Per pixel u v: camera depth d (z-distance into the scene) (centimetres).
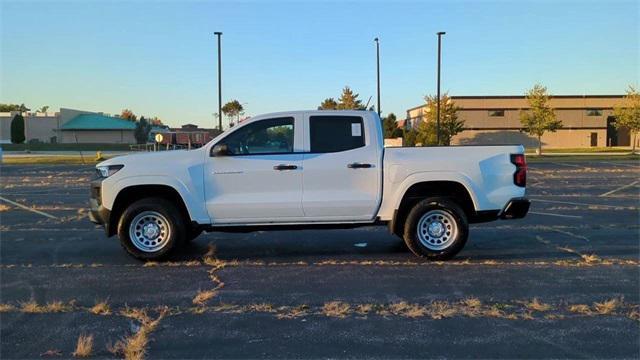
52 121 8688
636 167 3086
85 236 1002
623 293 627
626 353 459
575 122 6662
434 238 789
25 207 1439
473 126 6619
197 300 605
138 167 764
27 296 625
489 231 1033
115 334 506
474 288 647
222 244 918
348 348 471
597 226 1089
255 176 767
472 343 480
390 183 772
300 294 626
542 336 496
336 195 772
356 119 786
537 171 2803
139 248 775
